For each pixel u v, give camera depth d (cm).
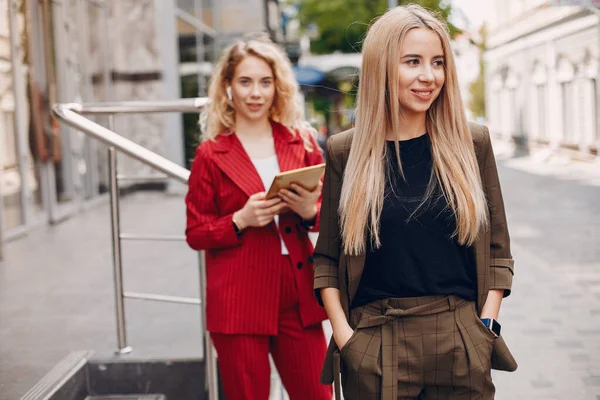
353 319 210
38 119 928
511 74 3034
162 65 1327
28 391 332
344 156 215
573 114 2095
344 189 207
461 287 203
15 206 852
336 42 1934
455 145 202
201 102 323
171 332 415
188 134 1331
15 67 862
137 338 406
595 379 388
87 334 428
